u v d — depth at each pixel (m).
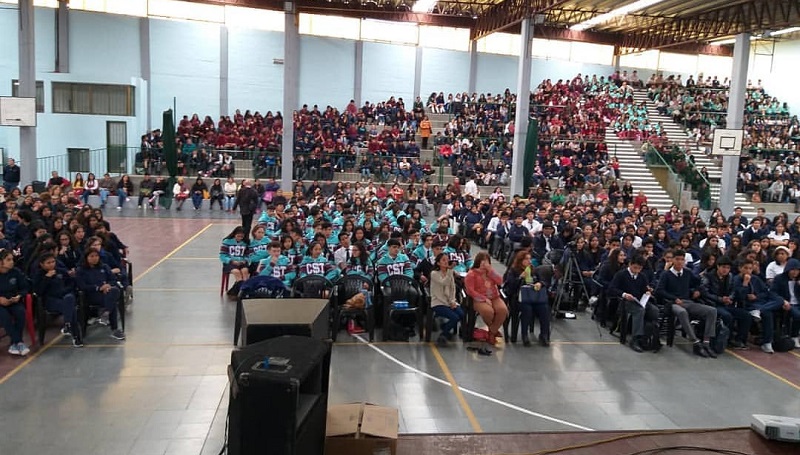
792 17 20.16
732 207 22.61
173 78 27.25
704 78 35.19
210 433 5.65
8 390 6.48
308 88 29.09
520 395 6.86
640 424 6.24
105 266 8.43
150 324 8.91
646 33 30.36
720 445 5.47
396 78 30.14
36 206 12.14
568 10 25.00
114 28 25.97
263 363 4.07
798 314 8.91
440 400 6.64
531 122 20.53
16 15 24.70
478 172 25.36
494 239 15.31
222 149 24.52
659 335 8.72
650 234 12.98
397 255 9.23
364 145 26.56
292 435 3.88
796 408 6.81
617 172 25.11
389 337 8.63
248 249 10.64
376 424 4.93
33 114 19.09
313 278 8.59
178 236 16.73
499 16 24.50
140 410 6.09
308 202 17.75
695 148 27.88
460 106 29.48
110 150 23.95
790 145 28.45
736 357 8.54
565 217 14.38
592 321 10.04
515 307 8.78
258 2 25.97
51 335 8.30
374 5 26.95
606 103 30.69
